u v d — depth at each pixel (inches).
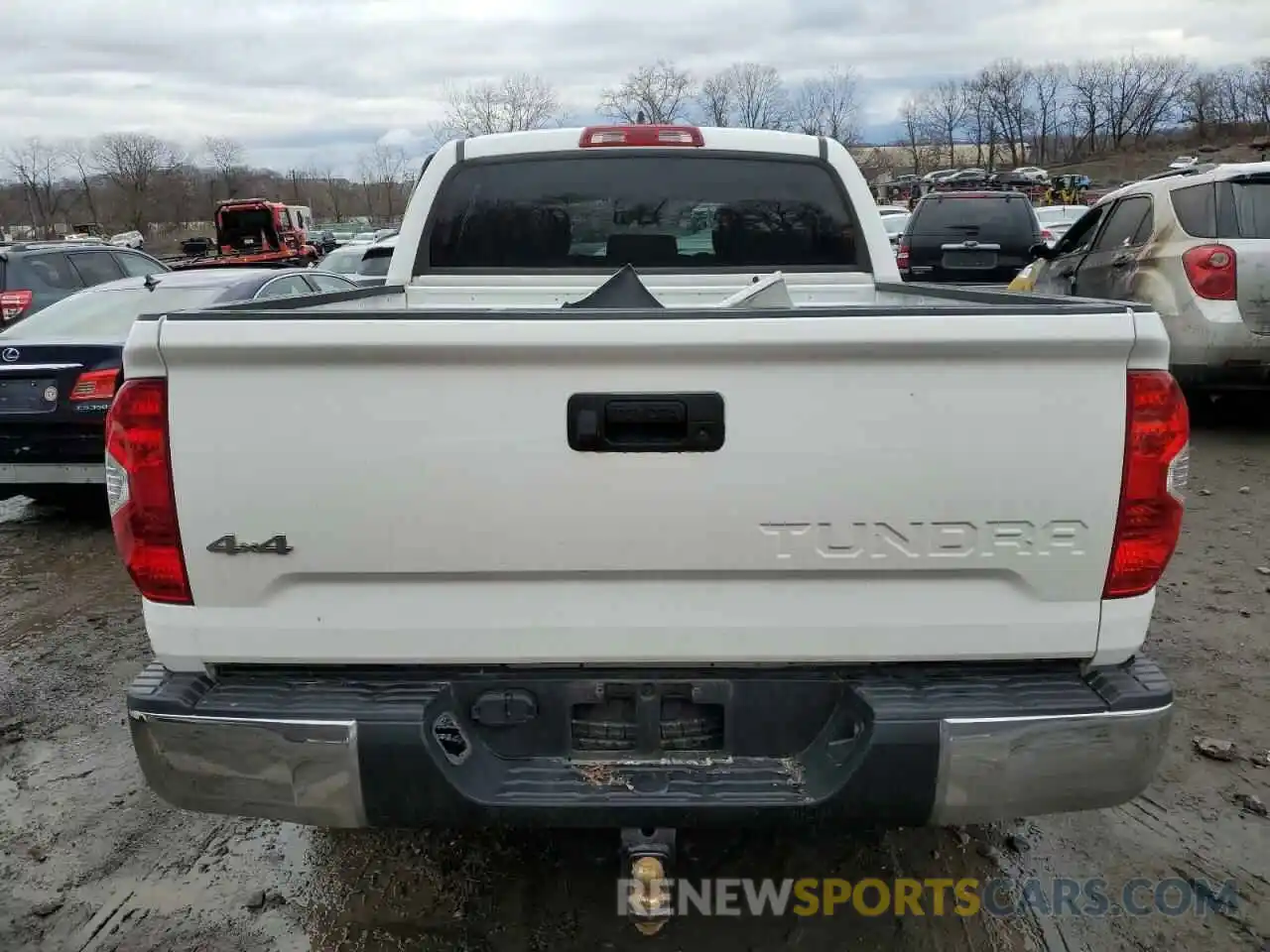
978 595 83.6
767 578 83.0
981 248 528.4
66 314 260.7
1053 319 77.6
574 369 78.7
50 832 123.0
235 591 83.0
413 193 159.0
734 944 101.0
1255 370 265.9
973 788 82.7
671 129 157.8
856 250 159.6
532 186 157.8
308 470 80.4
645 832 88.8
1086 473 80.7
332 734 81.9
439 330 77.1
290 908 107.8
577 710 87.8
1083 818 121.5
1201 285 265.7
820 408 79.4
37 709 156.3
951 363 78.8
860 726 84.3
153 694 84.2
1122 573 82.9
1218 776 129.3
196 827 123.7
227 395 79.5
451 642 84.5
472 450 80.0
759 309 78.3
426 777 82.5
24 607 199.8
